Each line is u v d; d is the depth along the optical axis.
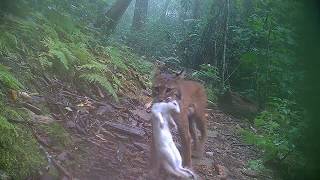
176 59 4.63
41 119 1.94
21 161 1.59
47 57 2.49
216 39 4.59
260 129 3.23
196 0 5.52
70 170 1.75
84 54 2.77
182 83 2.18
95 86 2.63
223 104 3.71
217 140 2.86
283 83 3.12
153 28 5.49
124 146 2.11
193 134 2.42
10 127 1.66
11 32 2.43
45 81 2.35
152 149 1.80
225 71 4.41
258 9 3.93
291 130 2.31
